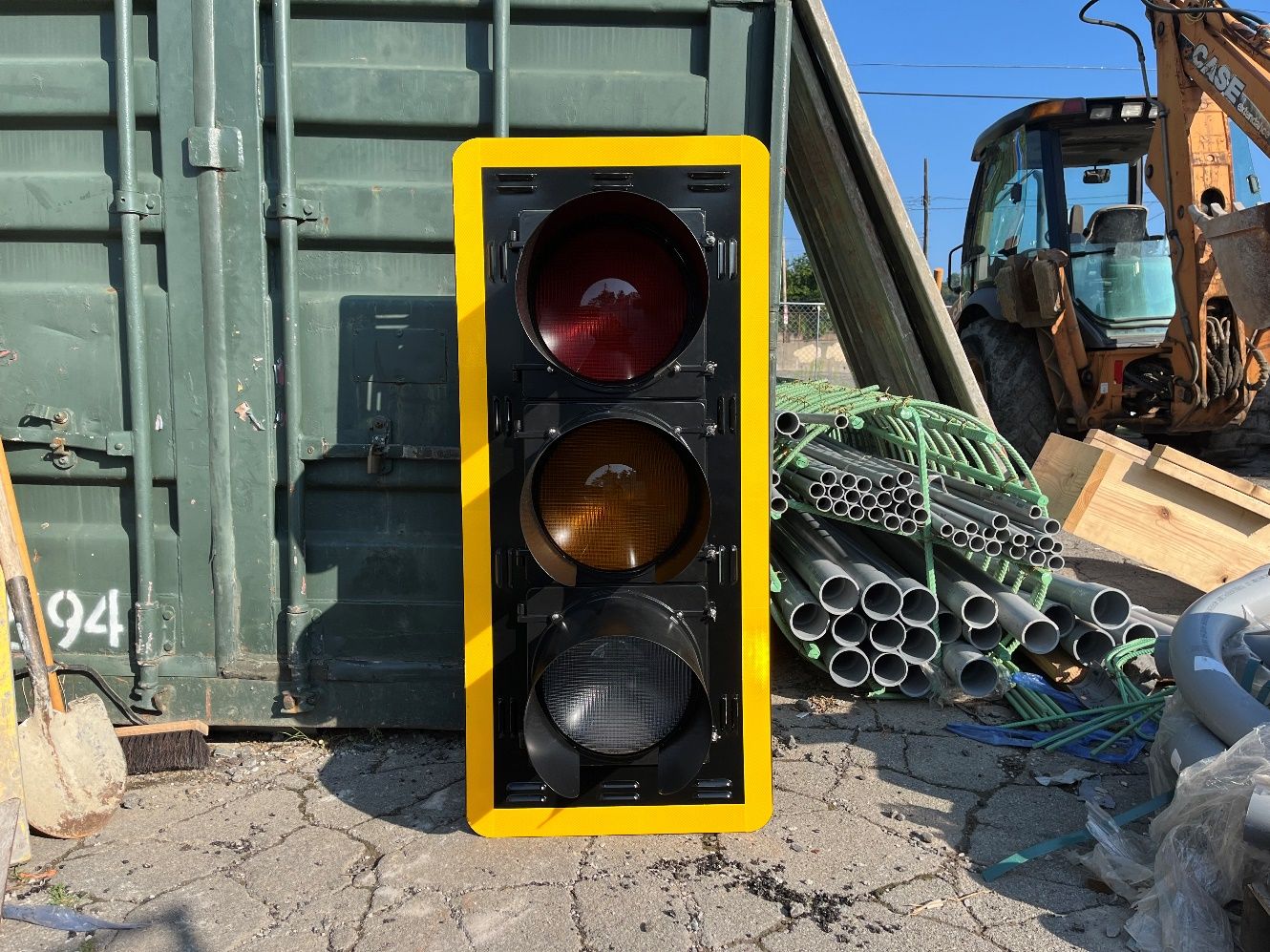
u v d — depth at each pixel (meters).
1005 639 3.08
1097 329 6.30
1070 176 7.00
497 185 1.97
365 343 2.51
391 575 2.58
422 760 2.54
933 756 2.59
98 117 2.44
